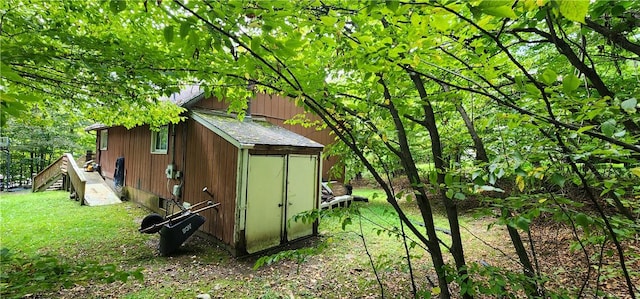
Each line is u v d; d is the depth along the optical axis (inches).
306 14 54.7
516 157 44.3
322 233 266.5
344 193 405.4
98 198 378.0
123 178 394.6
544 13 43.8
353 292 152.6
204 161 251.8
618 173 55.1
